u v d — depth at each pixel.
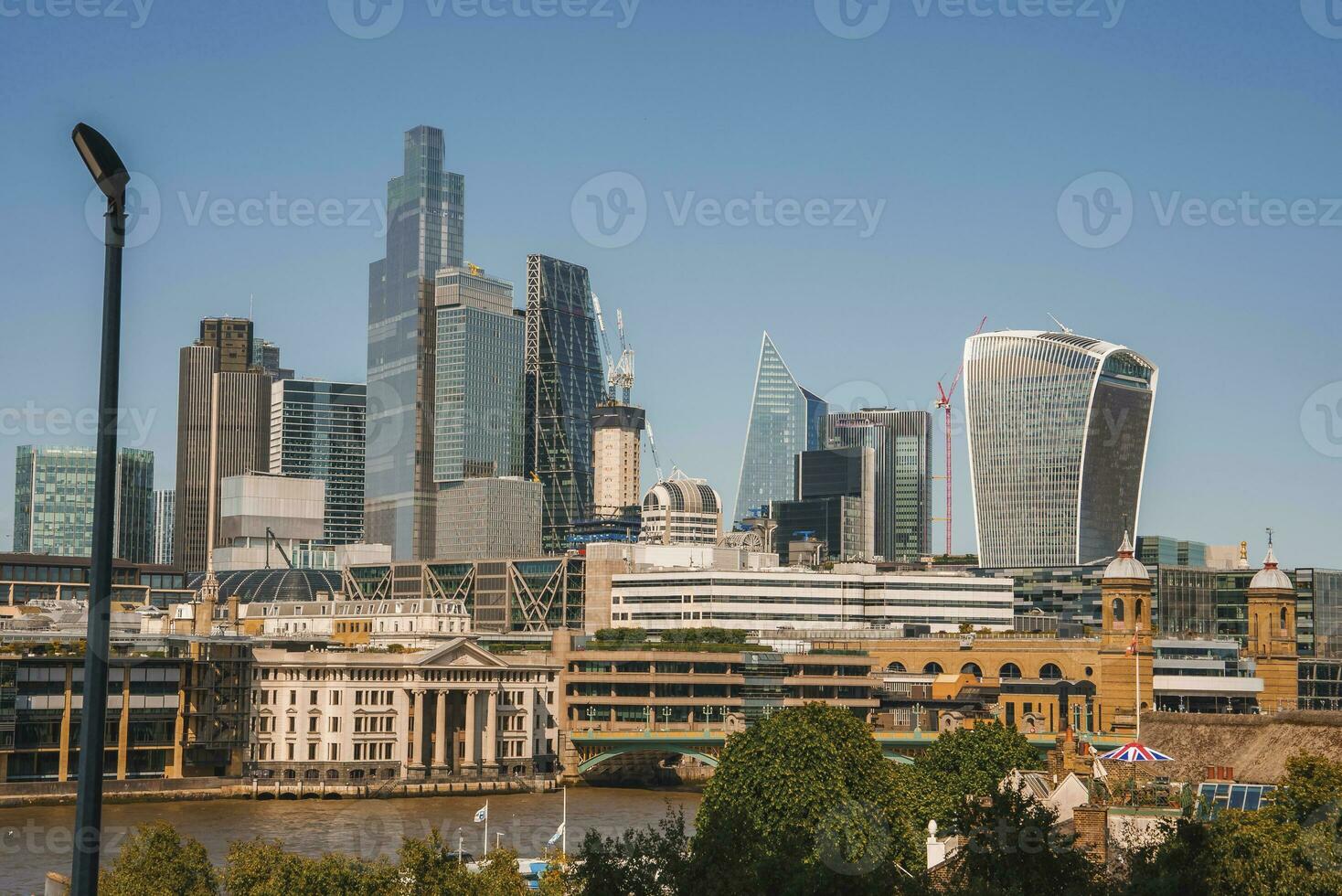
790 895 116.88
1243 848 110.25
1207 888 107.25
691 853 122.62
